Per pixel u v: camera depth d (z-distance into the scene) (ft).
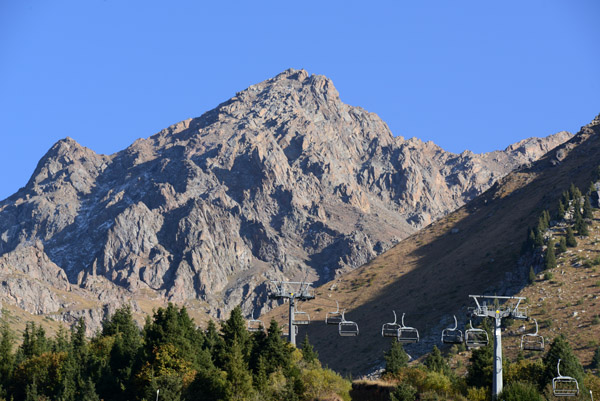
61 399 440.45
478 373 420.77
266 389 383.04
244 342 431.43
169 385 377.50
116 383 435.94
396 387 392.68
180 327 443.73
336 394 406.62
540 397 343.67
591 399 368.48
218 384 374.84
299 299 385.50
